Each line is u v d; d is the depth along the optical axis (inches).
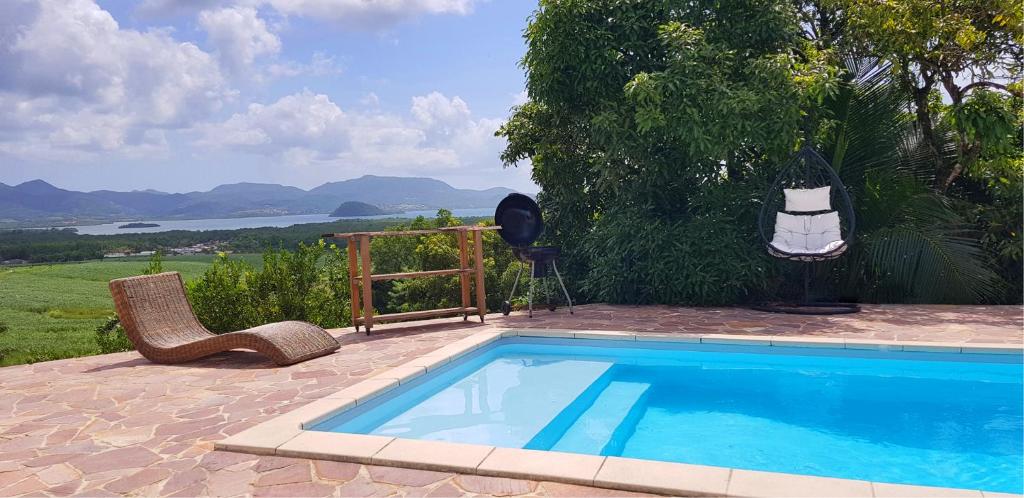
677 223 305.0
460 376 192.7
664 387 177.8
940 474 111.6
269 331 199.2
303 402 149.2
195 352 199.9
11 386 176.2
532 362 210.1
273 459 110.7
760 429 140.0
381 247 880.3
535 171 387.2
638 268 301.3
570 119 346.3
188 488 98.6
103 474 105.7
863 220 306.5
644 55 307.4
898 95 319.6
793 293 320.8
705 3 302.8
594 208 376.2
